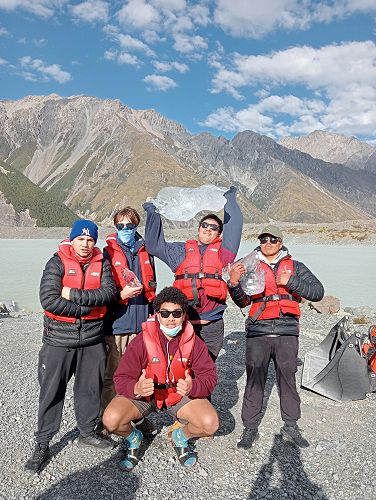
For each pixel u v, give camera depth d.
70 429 5.19
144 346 4.38
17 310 16.38
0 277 27.61
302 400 6.16
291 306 4.82
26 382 6.93
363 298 19.67
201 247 5.17
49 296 4.17
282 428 5.03
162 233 5.23
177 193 5.34
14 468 4.33
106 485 4.05
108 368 5.00
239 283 4.77
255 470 4.35
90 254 4.44
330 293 21.14
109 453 4.62
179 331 4.37
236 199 5.65
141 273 5.05
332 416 5.69
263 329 4.84
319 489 4.05
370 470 4.38
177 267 5.11
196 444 4.86
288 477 4.23
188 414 4.38
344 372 6.25
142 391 4.18
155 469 4.34
